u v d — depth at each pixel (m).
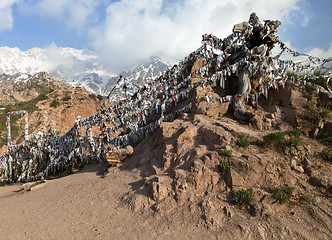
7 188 20.16
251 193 8.40
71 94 72.38
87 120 20.77
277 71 13.67
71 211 10.26
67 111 56.72
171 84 18.03
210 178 9.30
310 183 8.92
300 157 9.99
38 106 59.38
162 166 11.38
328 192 8.48
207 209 8.16
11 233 9.28
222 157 9.70
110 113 18.95
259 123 12.65
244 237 7.02
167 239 7.39
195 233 7.45
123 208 9.57
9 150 26.92
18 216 11.05
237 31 15.18
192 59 17.19
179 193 9.06
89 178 14.79
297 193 8.44
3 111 56.78
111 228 8.48
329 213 7.55
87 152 23.05
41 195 13.61
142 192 10.05
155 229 7.95
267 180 8.87
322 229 7.07
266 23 14.59
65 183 14.98
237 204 8.27
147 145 14.79
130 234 7.92
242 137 10.94
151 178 10.68
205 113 14.02
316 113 11.80
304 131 11.76
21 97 127.81
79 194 11.98
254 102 14.27
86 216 9.59
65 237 8.38
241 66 14.33
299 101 12.83
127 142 17.80
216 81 15.68
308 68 13.34
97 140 20.25
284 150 10.23
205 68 15.66
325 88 13.79
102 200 10.60
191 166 9.86
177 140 12.02
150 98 16.70
